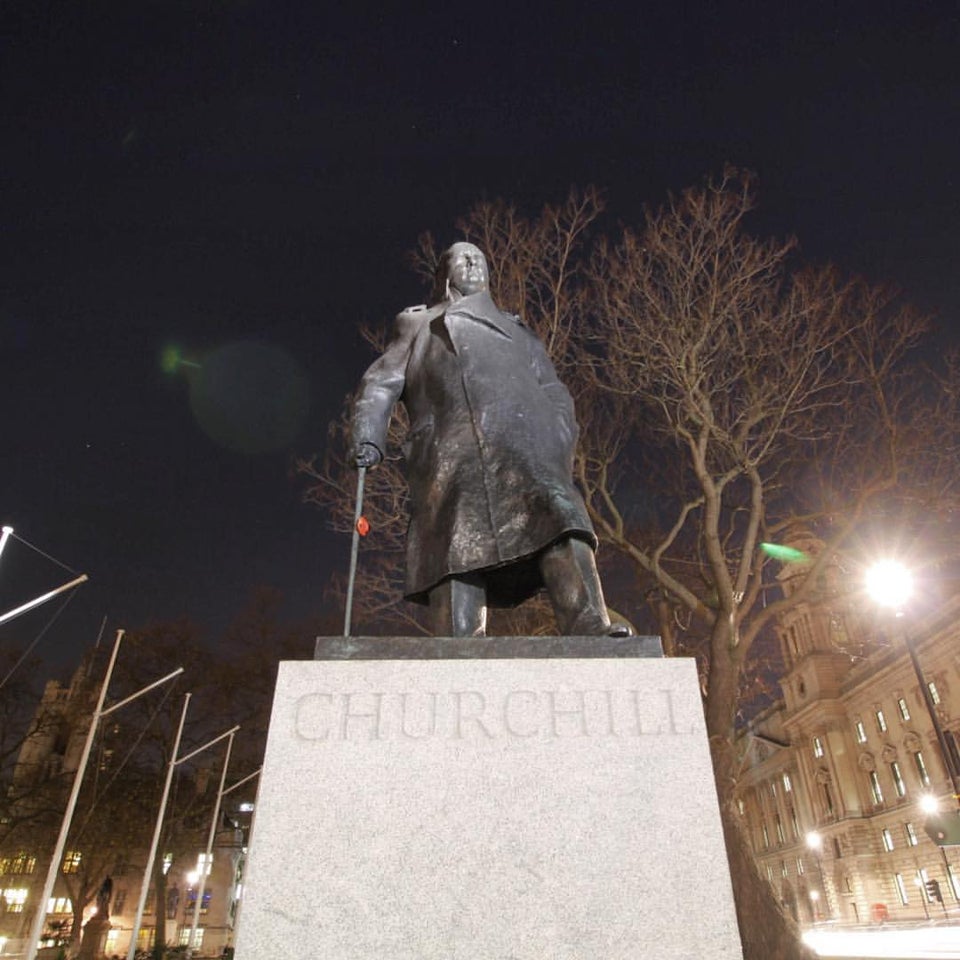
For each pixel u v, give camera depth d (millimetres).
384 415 4160
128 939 47469
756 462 15438
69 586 13875
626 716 2779
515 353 4234
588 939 2396
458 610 3525
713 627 14523
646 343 15297
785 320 15219
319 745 2697
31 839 33875
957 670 47812
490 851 2525
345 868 2482
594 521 16203
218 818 37875
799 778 68250
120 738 34562
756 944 11438
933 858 50469
